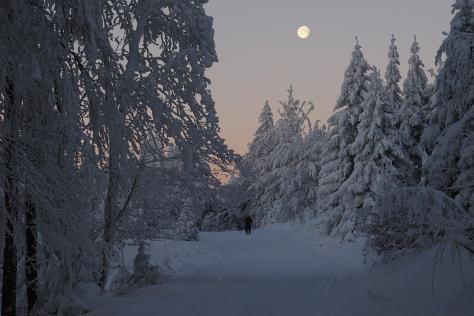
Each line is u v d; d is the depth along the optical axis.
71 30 8.76
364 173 29.14
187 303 10.74
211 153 13.59
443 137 16.67
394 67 34.91
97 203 11.71
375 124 29.69
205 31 13.45
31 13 7.65
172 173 13.84
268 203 57.69
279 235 41.41
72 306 9.45
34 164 8.23
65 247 8.82
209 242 33.53
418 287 10.91
